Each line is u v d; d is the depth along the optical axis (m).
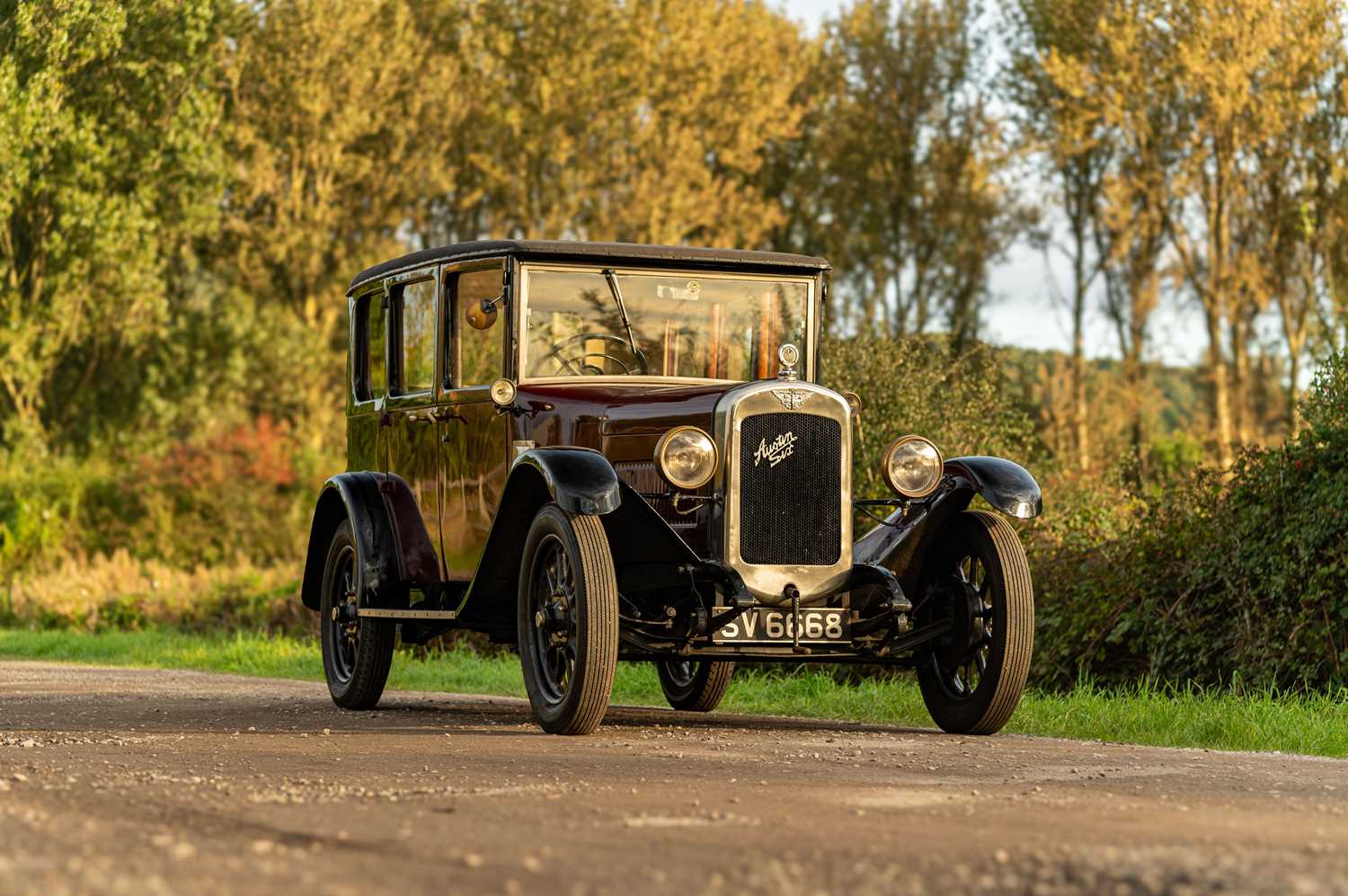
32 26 28.30
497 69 42.41
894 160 44.50
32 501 32.38
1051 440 21.23
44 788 5.58
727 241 41.72
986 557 8.30
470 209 44.41
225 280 42.62
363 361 10.35
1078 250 39.78
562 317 8.82
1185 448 28.52
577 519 7.75
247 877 3.82
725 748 7.23
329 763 6.49
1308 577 10.70
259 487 34.53
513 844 4.34
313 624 20.84
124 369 40.50
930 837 4.48
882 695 10.27
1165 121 34.06
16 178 30.14
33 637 20.64
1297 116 32.25
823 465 8.08
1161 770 6.36
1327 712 9.14
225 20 33.41
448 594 9.40
